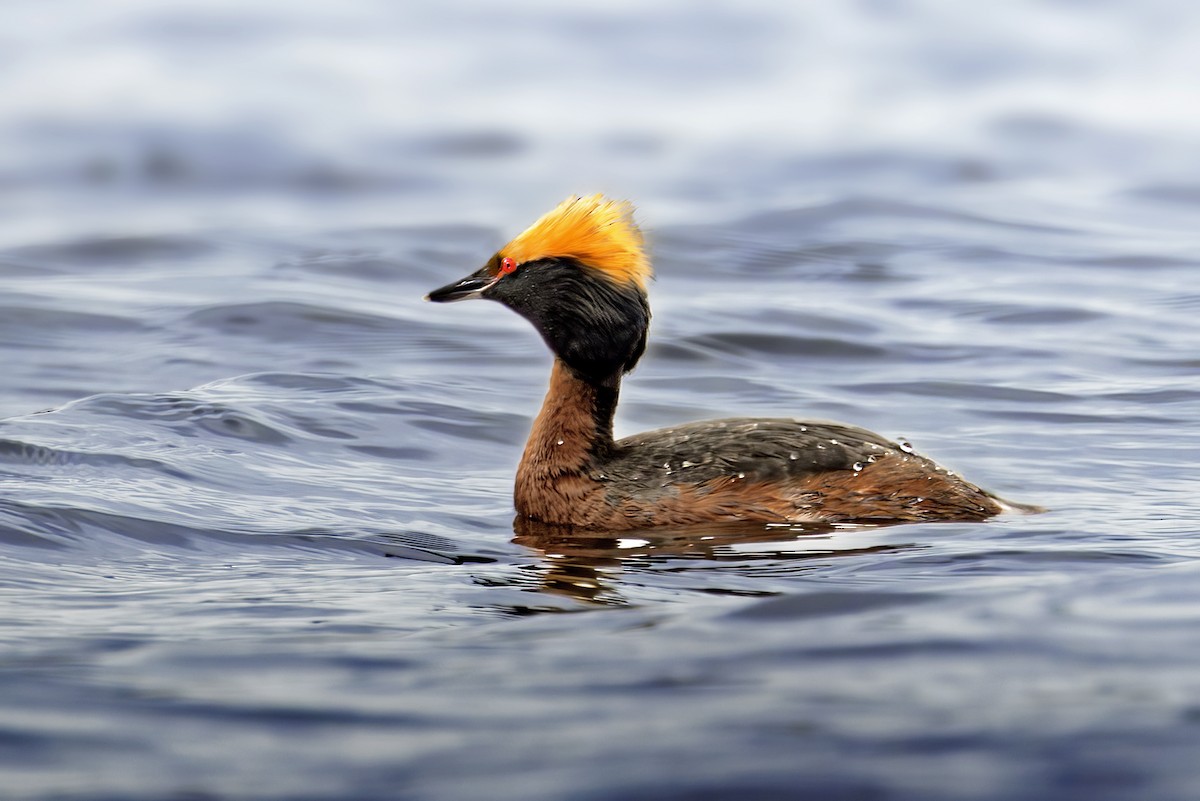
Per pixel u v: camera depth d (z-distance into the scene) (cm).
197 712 711
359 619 884
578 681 747
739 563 1024
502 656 794
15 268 2447
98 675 767
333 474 1352
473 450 1471
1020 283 2319
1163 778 614
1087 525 1109
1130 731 659
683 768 633
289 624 873
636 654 791
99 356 1836
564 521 1198
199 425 1485
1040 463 1384
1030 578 933
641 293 1237
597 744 661
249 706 717
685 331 1984
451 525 1193
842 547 1057
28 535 1090
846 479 1160
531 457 1232
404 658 795
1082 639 787
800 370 1814
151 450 1379
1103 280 2341
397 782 627
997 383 1731
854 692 718
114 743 673
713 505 1162
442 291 1266
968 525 1119
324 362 1838
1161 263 2477
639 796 609
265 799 613
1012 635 798
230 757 656
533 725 686
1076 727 665
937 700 704
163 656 802
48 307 2092
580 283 1222
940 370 1803
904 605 873
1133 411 1595
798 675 746
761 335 1972
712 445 1207
